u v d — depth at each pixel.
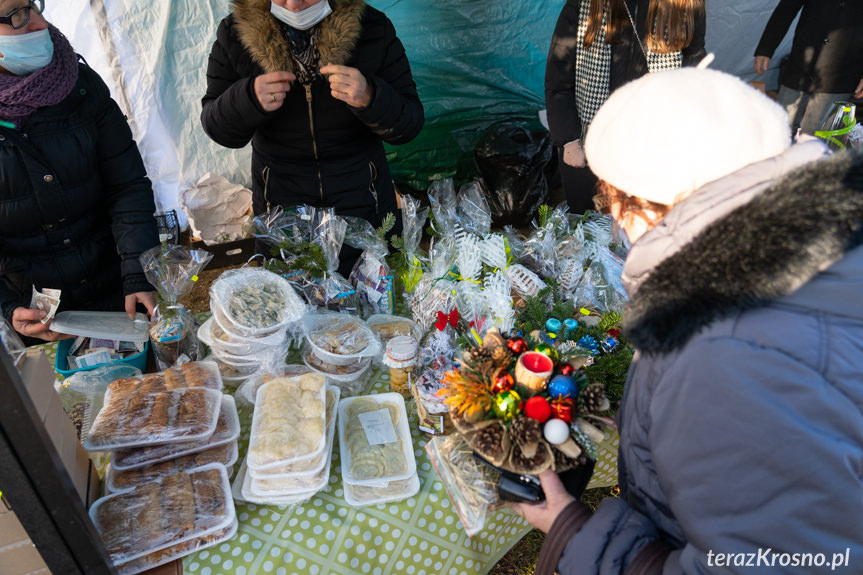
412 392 1.64
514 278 1.92
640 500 1.04
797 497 0.73
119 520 1.28
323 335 1.77
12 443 0.89
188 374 1.62
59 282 2.20
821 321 0.73
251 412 1.67
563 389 1.17
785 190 0.73
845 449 0.72
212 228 4.17
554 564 1.06
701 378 0.76
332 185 2.56
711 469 0.77
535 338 1.37
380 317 2.00
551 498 1.11
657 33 2.58
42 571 1.09
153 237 2.27
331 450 1.50
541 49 4.71
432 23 4.37
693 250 0.76
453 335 1.70
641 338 0.82
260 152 2.58
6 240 2.07
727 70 5.32
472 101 4.80
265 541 1.32
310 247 1.99
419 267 2.09
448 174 5.10
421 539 1.42
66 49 1.92
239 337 1.65
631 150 0.86
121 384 1.56
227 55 2.39
